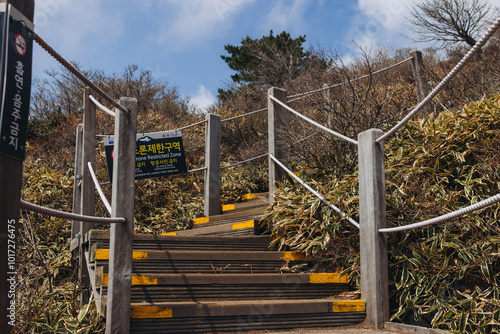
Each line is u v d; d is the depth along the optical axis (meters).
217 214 5.42
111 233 2.62
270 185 4.73
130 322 2.60
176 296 3.12
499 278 3.40
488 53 6.91
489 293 3.22
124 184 2.66
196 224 5.39
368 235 3.16
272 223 4.20
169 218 6.25
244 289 3.32
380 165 3.21
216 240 3.86
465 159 4.10
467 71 6.45
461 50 9.71
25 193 6.18
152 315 2.65
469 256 3.33
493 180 3.79
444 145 4.17
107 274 2.99
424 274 3.35
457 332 3.03
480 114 4.13
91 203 4.59
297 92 8.97
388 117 5.01
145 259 3.36
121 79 13.73
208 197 5.38
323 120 5.69
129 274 2.60
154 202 6.75
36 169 7.27
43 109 14.44
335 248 3.75
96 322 2.80
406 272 3.37
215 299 3.23
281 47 15.70
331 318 3.05
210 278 3.24
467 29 9.62
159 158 4.93
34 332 2.83
